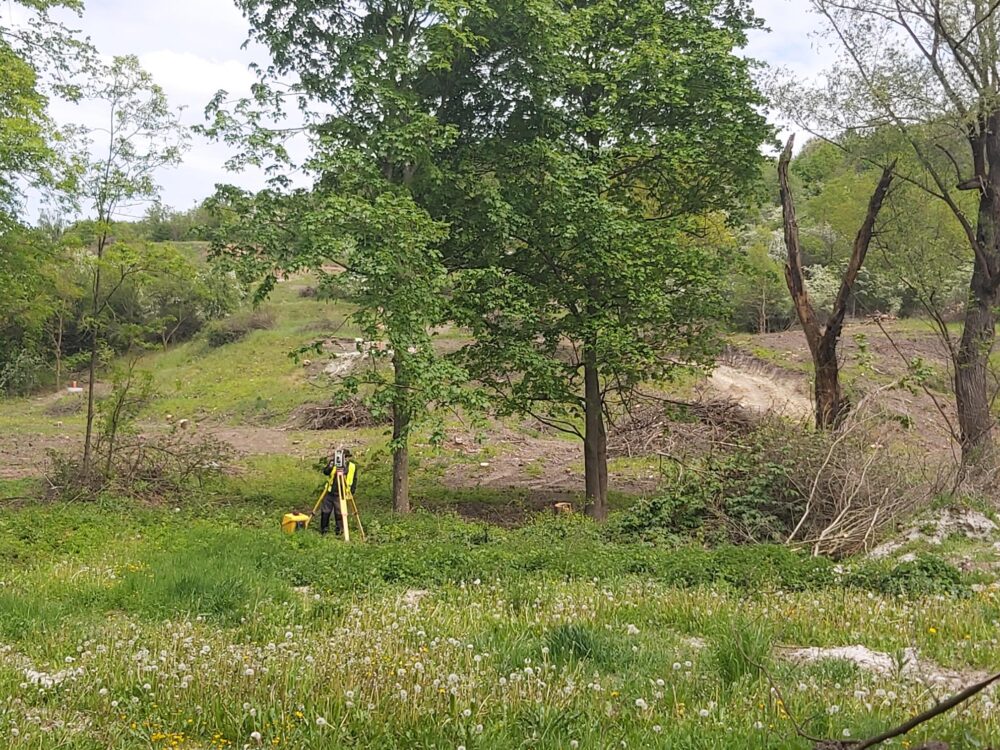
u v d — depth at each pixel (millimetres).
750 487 13516
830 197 27953
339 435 28906
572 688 5398
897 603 8500
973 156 17000
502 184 16203
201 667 5930
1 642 7105
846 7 16359
